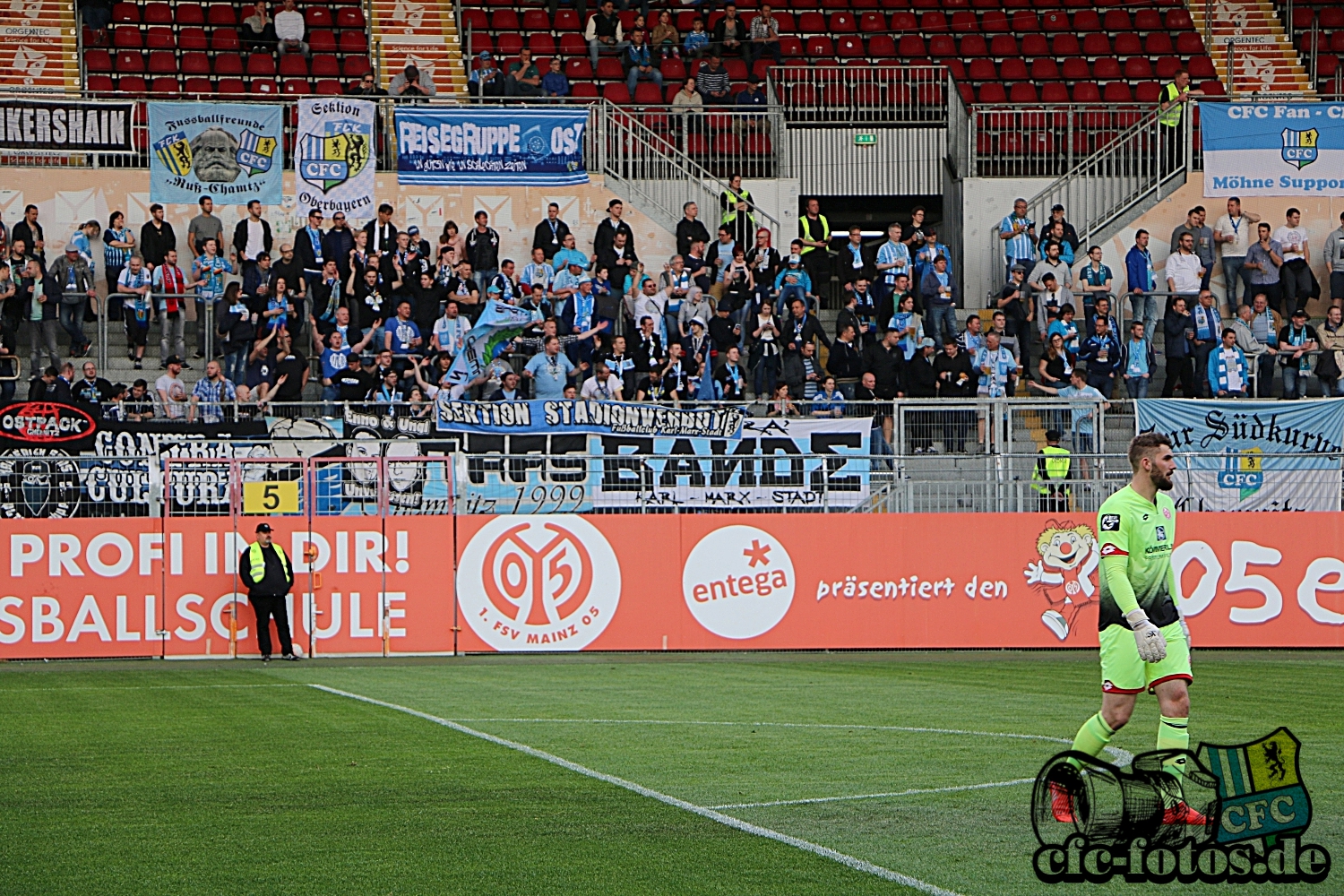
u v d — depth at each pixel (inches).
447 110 2005.4
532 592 1525.6
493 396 1692.9
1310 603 1536.7
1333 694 1055.0
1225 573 1533.0
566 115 2026.3
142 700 1056.2
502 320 1710.1
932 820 573.9
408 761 738.8
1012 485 1560.0
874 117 2285.9
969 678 1202.6
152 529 1488.7
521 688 1132.5
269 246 1863.9
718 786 657.6
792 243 1875.0
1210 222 2064.5
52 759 754.8
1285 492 1561.3
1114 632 582.6
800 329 1780.3
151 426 1521.9
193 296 1788.9
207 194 1927.9
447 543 1521.9
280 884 480.7
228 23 2349.9
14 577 1470.2
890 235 1900.8
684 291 1825.8
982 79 2383.1
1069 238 1998.0
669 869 494.9
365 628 1508.4
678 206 2079.2
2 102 1879.9
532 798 629.9
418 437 1558.8
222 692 1115.9
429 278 1774.1
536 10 2429.9
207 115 1930.4
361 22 2393.0
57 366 1705.2
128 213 1952.5
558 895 462.6
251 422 1539.1
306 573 1503.4
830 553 1541.6
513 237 2023.9
